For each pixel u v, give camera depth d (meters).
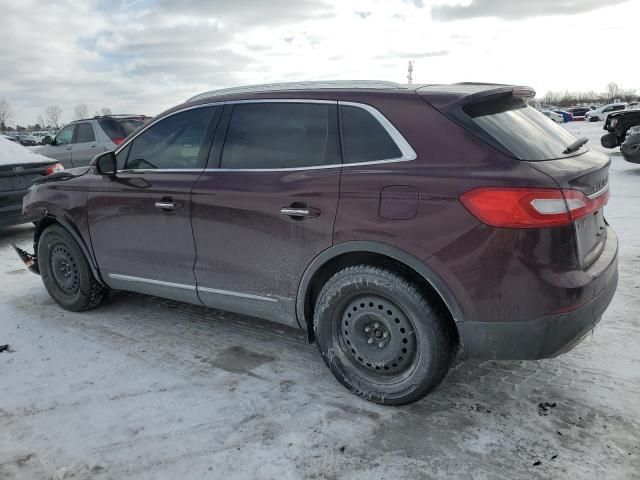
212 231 3.39
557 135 2.98
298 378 3.26
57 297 4.54
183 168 3.62
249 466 2.48
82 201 4.11
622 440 2.54
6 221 6.70
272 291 3.22
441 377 2.77
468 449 2.54
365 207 2.75
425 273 2.61
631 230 6.13
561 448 2.51
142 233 3.79
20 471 2.50
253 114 3.36
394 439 2.63
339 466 2.46
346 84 3.18
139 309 4.48
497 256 2.45
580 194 2.52
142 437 2.72
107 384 3.26
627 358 3.29
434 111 2.73
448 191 2.54
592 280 2.55
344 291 2.91
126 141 4.01
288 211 3.01
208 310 4.42
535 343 2.51
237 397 3.06
